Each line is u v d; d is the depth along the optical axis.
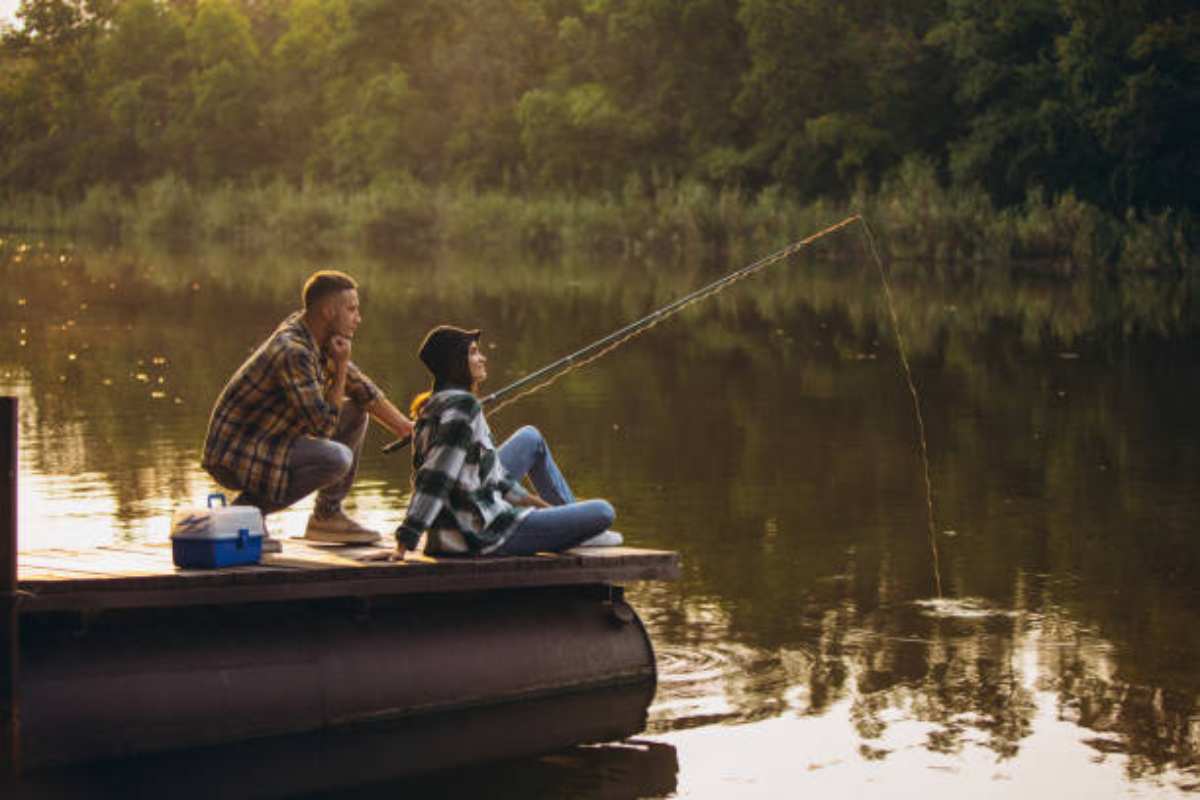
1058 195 41.00
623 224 47.91
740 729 5.91
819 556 8.57
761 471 11.13
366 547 6.49
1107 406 14.66
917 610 7.50
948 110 47.75
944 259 39.78
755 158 50.47
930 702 6.19
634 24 55.16
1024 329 22.58
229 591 5.61
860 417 13.89
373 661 6.01
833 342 20.83
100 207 67.06
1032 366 17.98
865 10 50.53
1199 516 9.69
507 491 6.38
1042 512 9.77
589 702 6.23
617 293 29.86
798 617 7.38
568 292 30.05
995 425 13.45
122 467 10.90
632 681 6.49
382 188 59.41
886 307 26.72
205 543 5.71
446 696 6.12
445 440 6.13
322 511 6.62
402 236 54.62
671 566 6.55
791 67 49.25
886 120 47.78
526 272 36.88
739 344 20.53
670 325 23.23
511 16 64.75
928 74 47.66
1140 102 38.19
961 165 42.34
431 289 30.70
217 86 73.50
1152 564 8.44
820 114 49.56
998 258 38.75
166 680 5.62
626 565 6.45
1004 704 6.17
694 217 45.62
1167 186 39.66
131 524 8.99
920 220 40.09
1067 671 6.57
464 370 6.33
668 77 55.06
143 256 44.06
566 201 53.12
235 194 62.69
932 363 18.34
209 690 5.68
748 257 43.38
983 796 5.24
